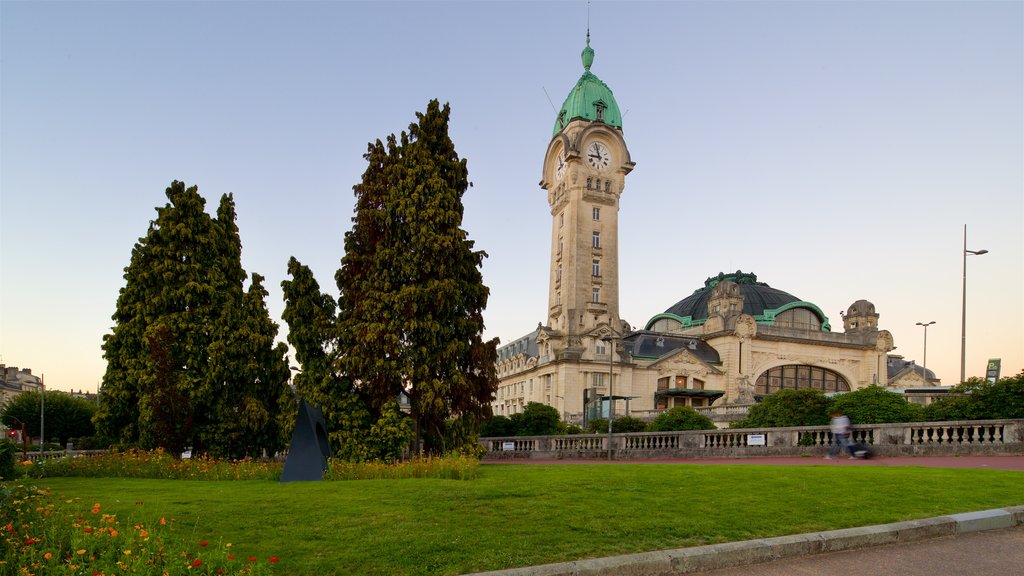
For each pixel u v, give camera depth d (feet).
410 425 97.60
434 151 113.70
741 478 57.77
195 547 34.83
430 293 101.65
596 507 44.60
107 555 30.30
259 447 117.70
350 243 109.60
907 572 33.17
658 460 113.19
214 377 110.93
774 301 423.23
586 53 417.28
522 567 31.48
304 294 103.76
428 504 46.50
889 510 43.34
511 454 140.26
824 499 46.83
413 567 31.73
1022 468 70.74
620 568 32.07
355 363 97.96
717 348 380.99
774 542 35.78
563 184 384.06
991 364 132.67
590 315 362.12
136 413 112.27
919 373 434.30
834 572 33.32
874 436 95.20
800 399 156.76
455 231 106.32
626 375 346.54
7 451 63.16
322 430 80.74
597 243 374.02
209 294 115.96
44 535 33.06
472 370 108.99
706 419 197.57
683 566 33.32
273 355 121.19
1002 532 40.70
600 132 382.42
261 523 41.04
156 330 104.99
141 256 118.32
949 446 87.81
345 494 52.54
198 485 65.10
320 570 31.42
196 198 121.08
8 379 500.33
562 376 338.13
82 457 92.53
